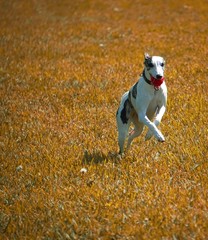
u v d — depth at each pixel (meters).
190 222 9.06
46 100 17.52
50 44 25.28
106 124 14.76
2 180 11.97
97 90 17.75
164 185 10.48
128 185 10.70
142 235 8.89
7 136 14.78
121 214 9.61
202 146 12.19
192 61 20.44
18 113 16.52
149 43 24.03
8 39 26.80
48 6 36.00
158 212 9.49
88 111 15.96
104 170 11.62
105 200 10.23
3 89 18.94
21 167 12.44
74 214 9.87
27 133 14.74
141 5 34.28
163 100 11.89
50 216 9.95
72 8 34.88
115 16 31.42
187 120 14.02
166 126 13.76
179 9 32.16
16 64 22.09
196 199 9.82
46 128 15.07
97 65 21.05
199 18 29.19
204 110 14.79
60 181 11.45
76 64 21.45
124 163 11.83
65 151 13.13
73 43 25.22
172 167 11.35
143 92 11.64
